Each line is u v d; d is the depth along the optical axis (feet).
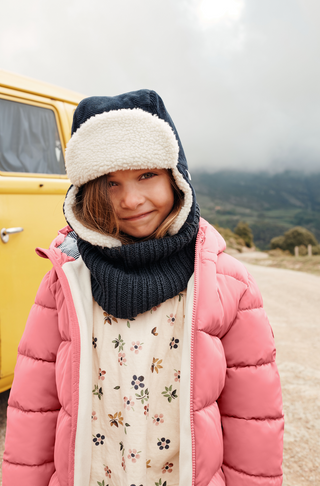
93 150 2.60
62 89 8.70
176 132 2.99
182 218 2.81
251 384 2.97
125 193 2.73
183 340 2.88
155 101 2.80
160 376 2.93
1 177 6.84
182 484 2.70
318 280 32.12
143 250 2.70
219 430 2.84
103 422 2.97
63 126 8.29
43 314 3.27
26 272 7.04
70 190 3.04
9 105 7.36
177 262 2.91
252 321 3.03
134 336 2.90
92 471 2.96
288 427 7.42
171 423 2.92
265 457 2.91
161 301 2.79
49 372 3.21
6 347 6.72
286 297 22.76
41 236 7.31
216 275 3.00
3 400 8.25
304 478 5.92
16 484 3.09
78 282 3.10
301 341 13.35
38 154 7.70
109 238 2.78
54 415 3.22
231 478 2.99
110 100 2.82
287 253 97.55
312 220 648.38
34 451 3.12
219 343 2.90
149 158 2.57
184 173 2.89
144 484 2.76
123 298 2.71
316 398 8.67
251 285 3.16
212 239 3.21
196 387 2.72
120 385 2.88
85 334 2.91
